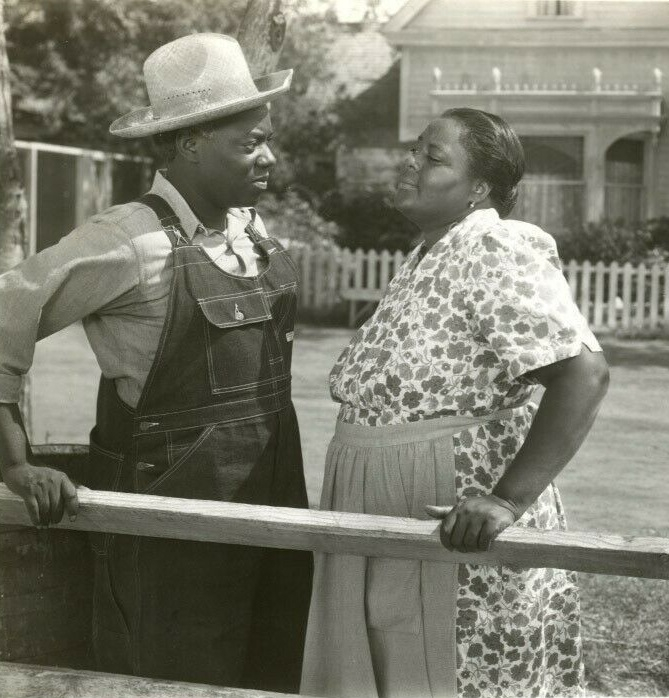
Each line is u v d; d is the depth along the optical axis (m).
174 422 2.70
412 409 2.56
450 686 2.55
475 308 2.46
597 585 5.16
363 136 22.62
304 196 20.80
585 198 21.55
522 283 2.42
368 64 24.25
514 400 2.57
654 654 4.42
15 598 2.87
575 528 6.21
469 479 2.54
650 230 18.59
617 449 8.44
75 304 2.60
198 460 2.70
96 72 19.08
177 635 2.76
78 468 3.19
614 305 16.06
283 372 2.87
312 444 8.35
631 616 4.79
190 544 2.74
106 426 2.81
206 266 2.70
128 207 2.69
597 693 4.07
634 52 21.62
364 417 2.65
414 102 22.16
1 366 2.57
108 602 2.81
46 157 20.06
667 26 21.17
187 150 2.72
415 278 2.59
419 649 2.57
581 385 2.35
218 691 2.36
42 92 19.31
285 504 2.92
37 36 18.84
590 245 17.45
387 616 2.59
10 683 2.40
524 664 2.56
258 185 2.78
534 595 2.57
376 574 2.61
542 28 21.47
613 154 22.31
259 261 2.86
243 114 2.71
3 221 5.09
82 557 3.00
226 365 2.71
